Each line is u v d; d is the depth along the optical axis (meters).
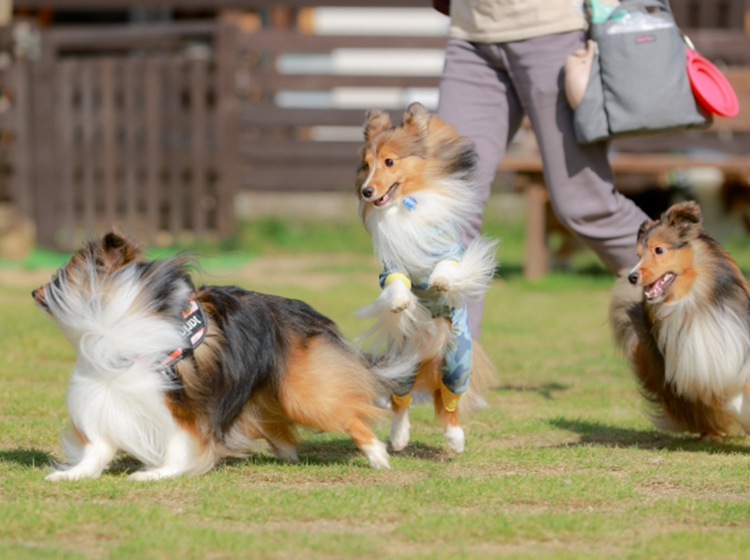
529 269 21.78
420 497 7.04
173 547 5.82
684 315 8.63
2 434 9.06
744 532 6.28
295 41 25.52
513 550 5.99
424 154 8.20
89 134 25.42
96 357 7.17
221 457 8.36
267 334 7.87
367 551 5.84
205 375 7.46
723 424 9.24
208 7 28.05
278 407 8.22
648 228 8.82
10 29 25.67
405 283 8.12
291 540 5.97
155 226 25.48
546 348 14.57
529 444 9.32
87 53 29.36
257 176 26.23
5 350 13.28
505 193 27.52
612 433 9.80
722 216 24.20
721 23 27.20
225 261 23.78
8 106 25.88
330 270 22.47
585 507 6.96
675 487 7.55
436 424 10.20
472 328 10.37
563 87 10.54
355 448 9.06
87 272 7.29
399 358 8.25
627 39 10.34
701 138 25.61
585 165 10.72
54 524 6.21
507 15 10.47
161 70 25.33
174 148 25.42
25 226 25.89
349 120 25.88
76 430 7.45
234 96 25.41
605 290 20.67
